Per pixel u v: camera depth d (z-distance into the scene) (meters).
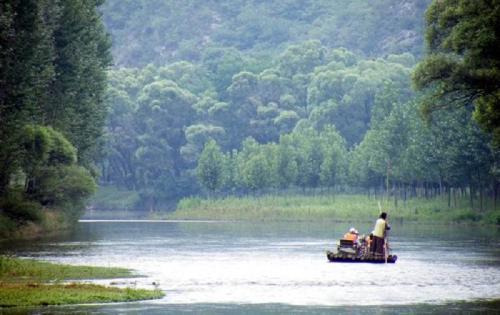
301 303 126.50
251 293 137.38
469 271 171.12
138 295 130.75
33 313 114.75
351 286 146.88
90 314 114.56
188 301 127.88
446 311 119.06
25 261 172.12
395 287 145.50
